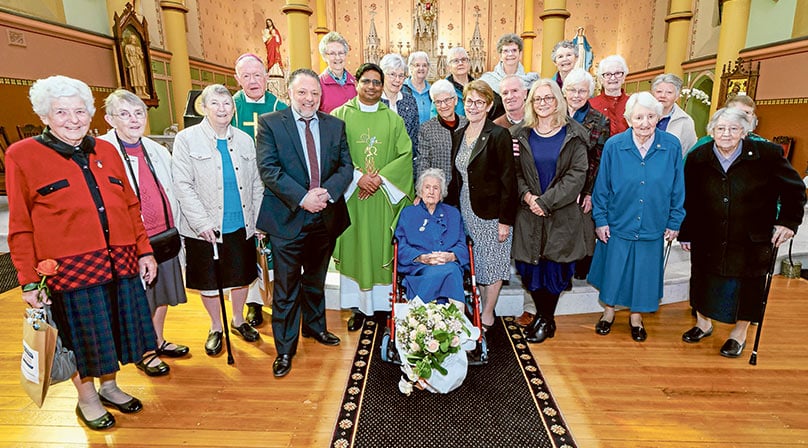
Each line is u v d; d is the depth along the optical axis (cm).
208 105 257
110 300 213
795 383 266
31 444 218
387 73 329
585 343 316
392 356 284
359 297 336
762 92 750
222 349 307
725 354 297
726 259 276
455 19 1399
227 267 281
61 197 190
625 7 1349
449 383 250
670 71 1046
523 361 292
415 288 288
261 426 230
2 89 591
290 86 255
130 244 218
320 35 1374
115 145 244
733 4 757
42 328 186
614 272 301
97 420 227
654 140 285
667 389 260
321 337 312
